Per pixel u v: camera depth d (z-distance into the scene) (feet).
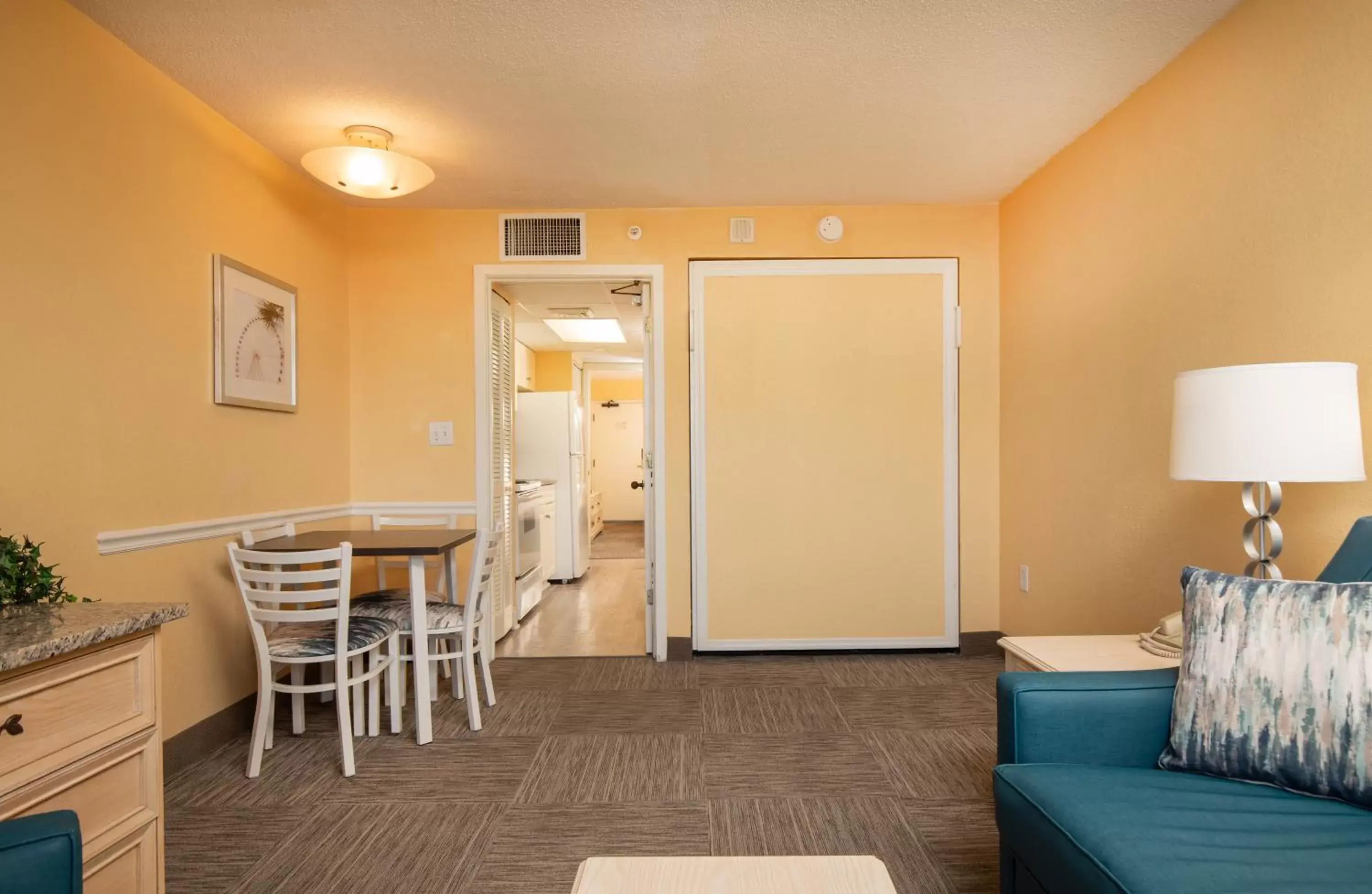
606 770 7.18
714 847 5.71
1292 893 2.90
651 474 11.53
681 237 11.28
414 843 5.82
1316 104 5.50
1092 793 3.85
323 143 8.77
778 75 7.41
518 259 11.19
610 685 9.96
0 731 3.36
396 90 7.61
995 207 11.35
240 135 8.43
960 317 11.35
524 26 6.51
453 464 11.12
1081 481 8.96
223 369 7.95
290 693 7.97
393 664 8.23
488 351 11.22
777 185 10.45
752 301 11.33
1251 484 5.28
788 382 11.35
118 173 6.59
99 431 6.35
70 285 6.07
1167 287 7.29
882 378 11.36
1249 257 6.19
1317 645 3.83
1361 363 5.16
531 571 15.15
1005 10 6.32
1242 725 3.94
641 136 8.80
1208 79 6.67
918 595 11.41
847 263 11.34
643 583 18.65
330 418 10.48
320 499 10.18
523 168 9.69
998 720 4.68
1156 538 7.52
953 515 11.40
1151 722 4.42
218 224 8.01
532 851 5.70
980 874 5.30
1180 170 7.08
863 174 10.11
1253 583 4.24
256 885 5.26
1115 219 8.18
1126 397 8.02
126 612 4.15
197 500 7.60
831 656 11.32
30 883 2.77
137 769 4.14
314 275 10.07
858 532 11.37
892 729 8.20
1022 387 10.57
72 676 3.72
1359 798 3.59
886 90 7.73
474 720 8.30
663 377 11.30
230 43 6.69
